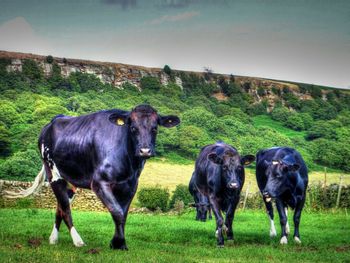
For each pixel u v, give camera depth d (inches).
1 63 5620.1
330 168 4207.7
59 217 467.5
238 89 6569.9
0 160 3304.6
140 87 6259.8
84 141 440.8
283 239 556.4
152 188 1686.8
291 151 621.3
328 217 906.7
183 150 4062.5
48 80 5659.5
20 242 458.0
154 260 376.2
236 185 522.3
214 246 518.9
